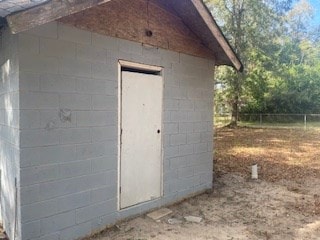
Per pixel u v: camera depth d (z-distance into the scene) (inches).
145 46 174.4
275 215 180.5
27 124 123.3
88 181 147.7
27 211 124.3
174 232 154.3
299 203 203.0
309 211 187.6
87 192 147.5
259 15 693.9
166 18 187.0
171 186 197.3
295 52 1032.2
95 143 150.3
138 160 174.9
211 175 234.7
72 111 139.4
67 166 138.3
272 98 922.7
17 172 123.9
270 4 698.8
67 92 137.1
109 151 157.5
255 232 156.0
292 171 301.9
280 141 536.7
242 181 260.7
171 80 193.5
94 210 151.1
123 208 167.3
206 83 224.1
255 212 185.3
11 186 133.0
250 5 687.7
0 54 144.8
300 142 522.6
